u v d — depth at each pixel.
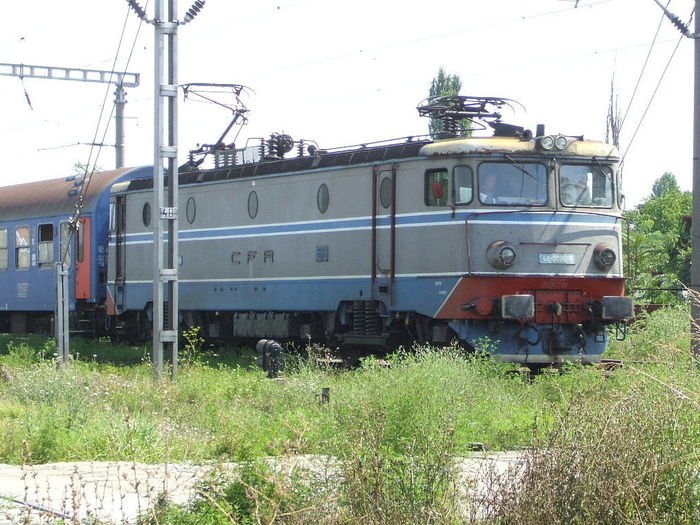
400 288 23.92
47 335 35.75
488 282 22.62
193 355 27.08
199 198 29.97
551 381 19.22
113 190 33.19
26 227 37.53
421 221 23.45
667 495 8.79
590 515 8.52
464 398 15.30
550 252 23.12
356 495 8.85
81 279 34.59
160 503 9.56
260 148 28.77
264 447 11.11
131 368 25.91
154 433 14.80
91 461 12.95
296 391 18.05
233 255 28.78
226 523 9.19
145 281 31.81
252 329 28.52
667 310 27.94
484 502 9.02
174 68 23.50
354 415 10.35
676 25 21.42
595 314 23.41
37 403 18.11
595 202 23.73
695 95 21.31
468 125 28.66
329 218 25.80
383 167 24.38
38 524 9.67
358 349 25.89
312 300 26.31
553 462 8.88
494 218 22.75
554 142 23.17
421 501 8.97
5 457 14.16
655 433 8.99
